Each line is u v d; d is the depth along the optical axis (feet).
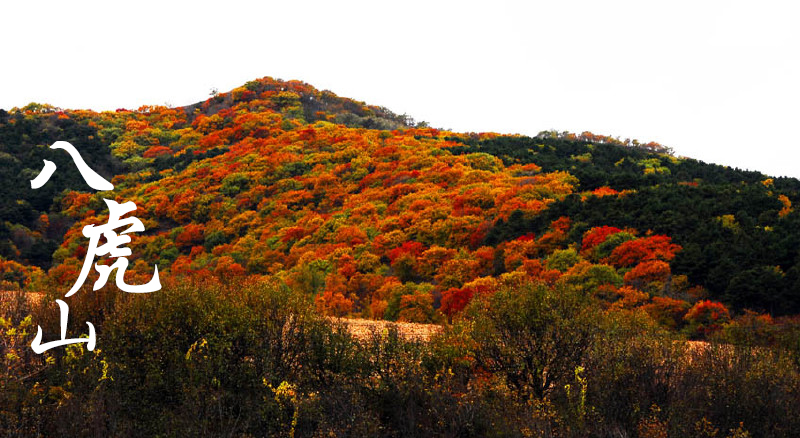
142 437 25.99
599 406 28.96
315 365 31.45
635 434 27.94
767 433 28.55
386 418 28.96
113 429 25.32
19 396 26.45
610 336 33.17
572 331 32.65
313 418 27.48
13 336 30.14
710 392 30.63
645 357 31.89
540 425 27.07
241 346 30.53
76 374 28.81
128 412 27.50
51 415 25.90
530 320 32.86
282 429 27.27
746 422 29.22
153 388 28.32
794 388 31.17
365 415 27.45
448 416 27.84
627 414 28.78
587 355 32.27
